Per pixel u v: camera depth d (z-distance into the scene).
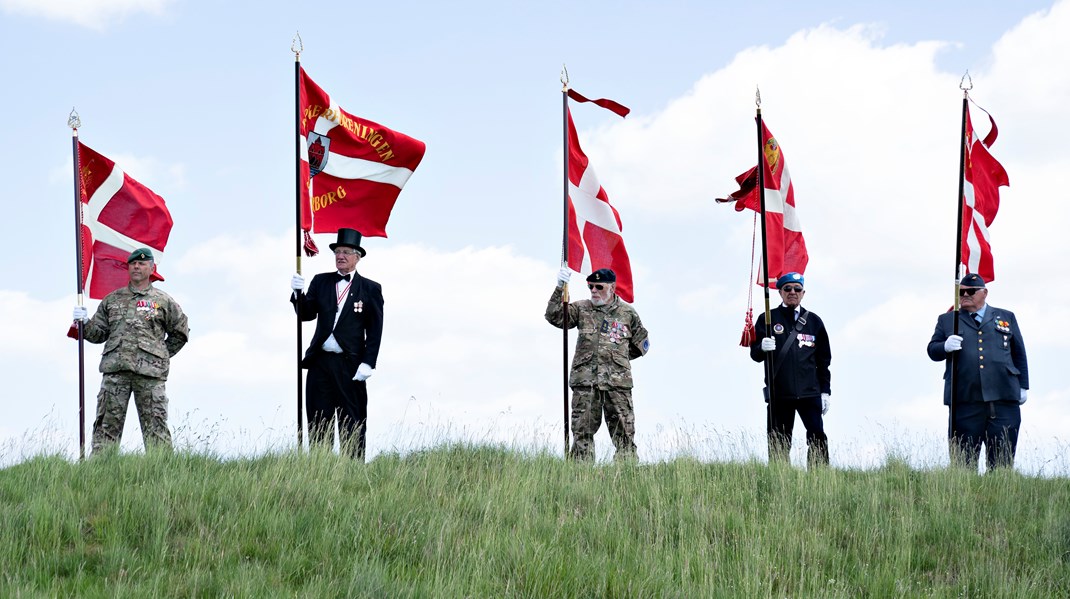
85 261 15.98
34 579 9.72
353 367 14.86
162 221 16.52
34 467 12.62
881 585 11.06
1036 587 11.07
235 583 9.91
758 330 15.99
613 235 16.50
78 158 15.89
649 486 13.11
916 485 14.15
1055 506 13.11
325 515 11.55
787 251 17.39
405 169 16.53
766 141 17.08
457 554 10.95
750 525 12.22
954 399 16.03
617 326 15.52
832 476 13.80
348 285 15.02
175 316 15.15
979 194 17.17
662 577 10.71
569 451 15.02
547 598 10.21
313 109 16.02
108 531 10.90
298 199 15.23
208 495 11.84
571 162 16.47
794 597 10.64
